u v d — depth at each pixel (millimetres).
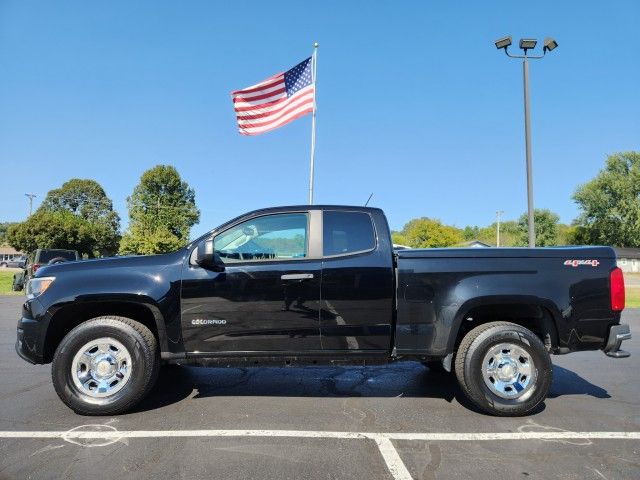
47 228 57938
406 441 3924
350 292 4602
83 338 4449
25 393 5180
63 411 4586
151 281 4543
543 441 3949
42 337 4500
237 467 3416
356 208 4891
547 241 81062
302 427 4219
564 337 4613
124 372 4504
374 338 4637
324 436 4012
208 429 4141
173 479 3227
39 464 3434
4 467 3385
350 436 4020
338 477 3281
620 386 5723
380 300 4613
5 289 21609
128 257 4770
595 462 3555
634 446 3861
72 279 4547
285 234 4770
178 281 4559
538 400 4516
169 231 58812
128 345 4465
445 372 6270
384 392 5355
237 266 4617
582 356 7570
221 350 4586
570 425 4332
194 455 3607
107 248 67688
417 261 4660
